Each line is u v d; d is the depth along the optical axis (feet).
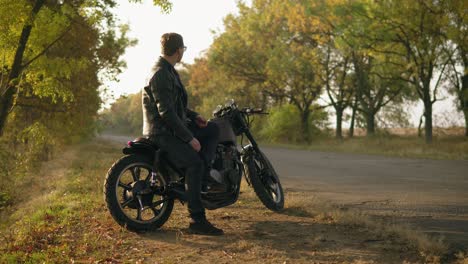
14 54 42.60
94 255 13.66
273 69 120.78
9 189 38.47
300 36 124.47
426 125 91.30
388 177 35.45
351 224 17.26
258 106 154.20
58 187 32.24
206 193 17.01
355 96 127.85
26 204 31.09
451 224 17.80
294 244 14.62
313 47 124.47
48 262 13.00
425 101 91.25
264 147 107.76
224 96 156.04
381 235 15.55
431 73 89.71
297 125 129.90
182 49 16.49
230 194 17.53
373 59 114.32
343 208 21.39
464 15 78.74
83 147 106.83
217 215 19.17
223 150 17.65
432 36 84.53
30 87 50.70
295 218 18.51
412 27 84.53
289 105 133.90
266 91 139.44
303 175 37.40
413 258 13.08
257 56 132.87
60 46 50.49
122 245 14.70
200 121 17.15
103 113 75.36
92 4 45.29
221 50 138.51
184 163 16.19
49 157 71.20
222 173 17.33
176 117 15.89
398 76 102.99
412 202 23.24
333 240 15.06
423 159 56.65
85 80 58.18
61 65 43.42
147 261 13.14
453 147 74.74
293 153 73.87
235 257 13.37
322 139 132.05
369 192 26.99
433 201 23.54
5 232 19.03
